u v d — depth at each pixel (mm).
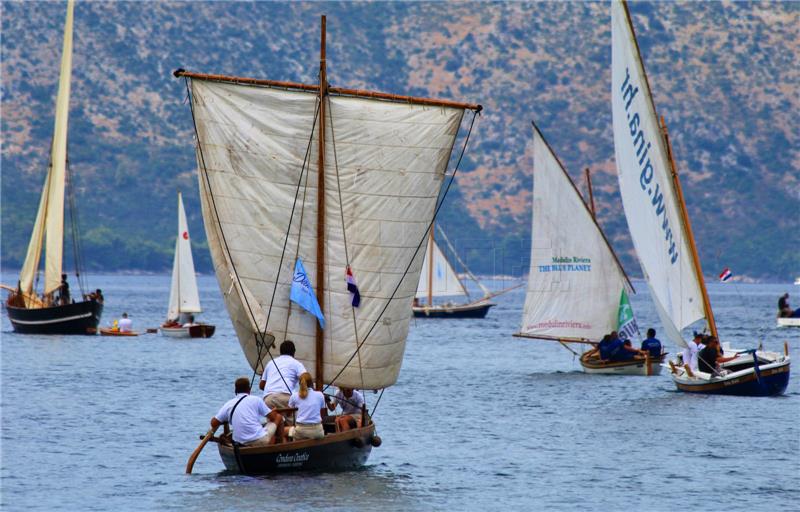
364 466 117500
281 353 111625
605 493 107062
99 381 198625
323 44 116562
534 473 115625
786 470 117688
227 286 117500
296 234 116750
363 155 116562
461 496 104812
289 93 116125
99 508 99625
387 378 118625
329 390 145875
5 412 157500
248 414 107125
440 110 117062
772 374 174875
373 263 117062
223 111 116312
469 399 176625
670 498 105500
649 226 183750
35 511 98812
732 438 136500
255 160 116500
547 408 164875
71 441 132875
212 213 117125
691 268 180625
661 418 153125
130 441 133125
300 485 106688
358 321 117312
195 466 117625
